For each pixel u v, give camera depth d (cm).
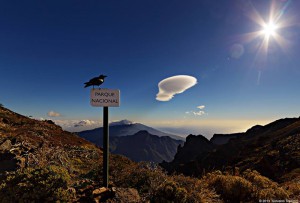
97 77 684
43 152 1141
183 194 631
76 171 1008
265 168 3912
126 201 599
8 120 2095
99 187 675
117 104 703
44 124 2389
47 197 555
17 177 603
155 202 612
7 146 1098
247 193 774
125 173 812
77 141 2119
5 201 546
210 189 823
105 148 688
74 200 586
